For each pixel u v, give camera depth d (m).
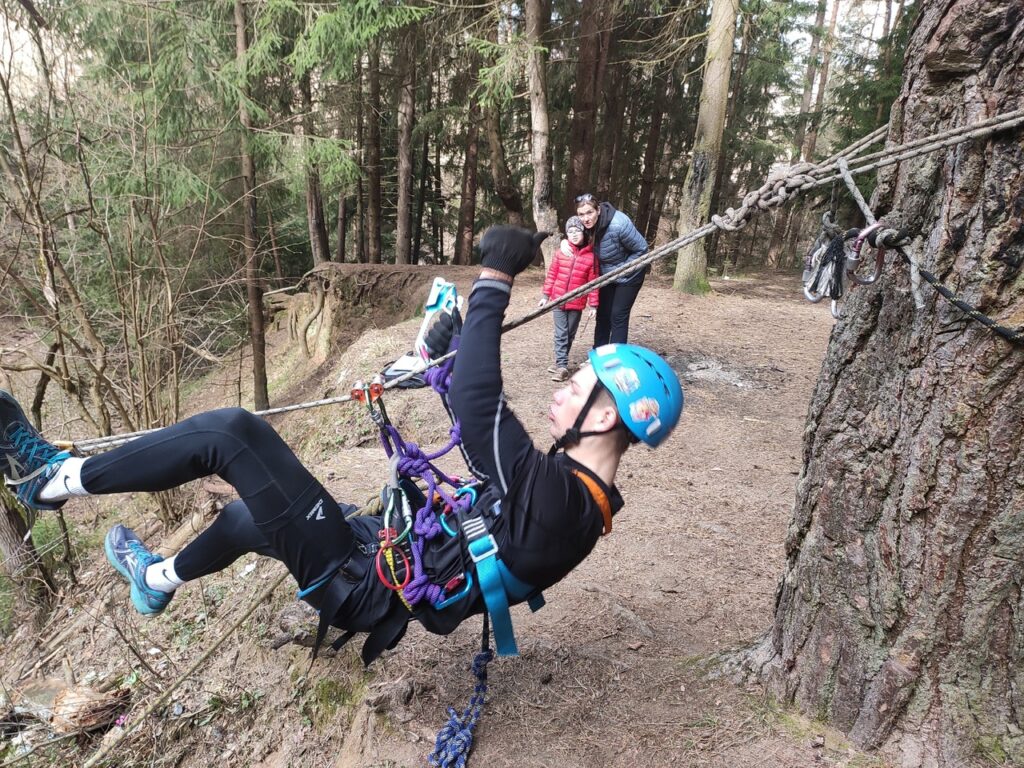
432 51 12.41
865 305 1.91
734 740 2.14
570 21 12.95
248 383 12.12
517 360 7.10
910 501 1.83
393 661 2.71
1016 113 1.48
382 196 21.52
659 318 8.92
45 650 4.59
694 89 19.00
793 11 15.76
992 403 1.65
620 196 20.52
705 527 3.86
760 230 25.11
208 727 2.93
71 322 6.31
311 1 9.38
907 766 1.91
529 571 1.60
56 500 1.77
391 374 1.86
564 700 2.43
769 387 6.62
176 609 3.95
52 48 5.85
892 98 13.09
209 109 8.85
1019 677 1.78
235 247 10.07
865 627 1.99
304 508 1.73
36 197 5.20
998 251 1.57
